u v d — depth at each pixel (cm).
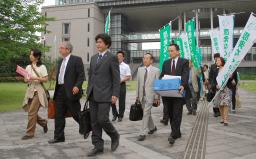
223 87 890
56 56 6400
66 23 6925
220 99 887
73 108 632
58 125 652
